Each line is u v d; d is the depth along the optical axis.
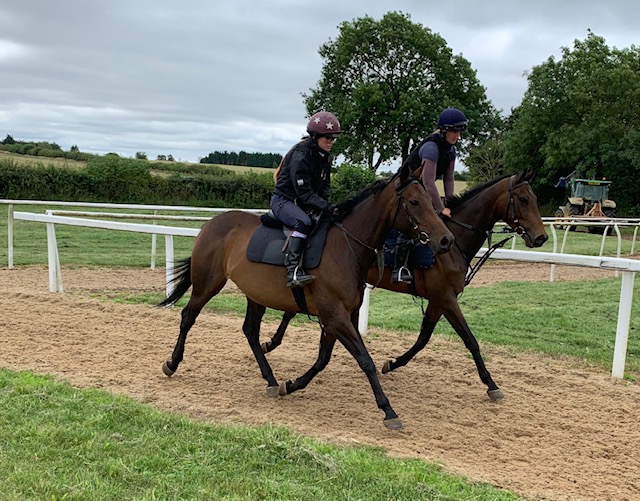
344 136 36.75
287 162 4.52
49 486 2.89
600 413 4.60
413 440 3.95
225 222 5.03
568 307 8.52
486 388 5.14
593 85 32.28
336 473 3.21
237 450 3.44
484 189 5.09
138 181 25.27
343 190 24.39
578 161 32.56
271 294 4.57
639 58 33.53
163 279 9.85
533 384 5.28
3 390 4.26
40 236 14.70
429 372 5.52
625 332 5.41
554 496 3.22
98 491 2.88
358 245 4.29
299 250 4.31
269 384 4.78
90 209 20.50
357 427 4.16
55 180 23.48
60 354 5.51
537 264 13.82
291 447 3.49
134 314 7.19
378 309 8.30
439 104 36.62
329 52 39.34
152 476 3.08
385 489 3.08
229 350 5.93
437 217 4.07
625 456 3.86
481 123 37.88
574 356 6.16
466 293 9.59
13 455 3.23
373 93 35.62
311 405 4.57
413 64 38.03
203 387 4.86
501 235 17.22
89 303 7.53
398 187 4.15
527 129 34.00
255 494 2.95
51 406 4.00
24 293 7.88
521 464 3.66
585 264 5.49
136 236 15.67
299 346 6.20
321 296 4.25
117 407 3.97
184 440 3.55
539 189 35.31
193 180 26.94
